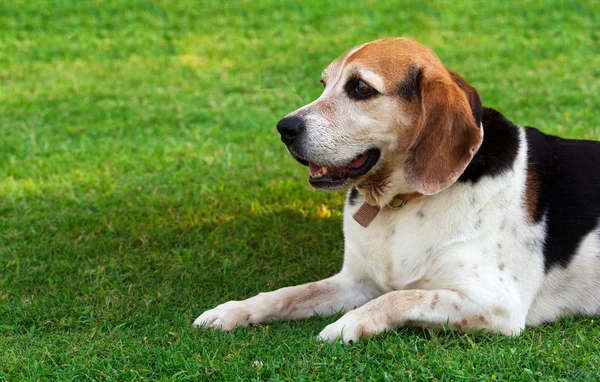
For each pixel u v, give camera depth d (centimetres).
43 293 580
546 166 497
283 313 517
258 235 692
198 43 1562
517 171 485
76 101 1202
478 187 474
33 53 1516
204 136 1023
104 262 639
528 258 481
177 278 606
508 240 475
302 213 743
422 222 482
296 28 1636
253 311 507
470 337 462
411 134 484
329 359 432
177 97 1220
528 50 1423
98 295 571
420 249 481
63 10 1734
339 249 662
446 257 472
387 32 1591
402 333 470
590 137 895
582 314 509
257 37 1589
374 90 479
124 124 1082
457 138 456
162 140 1014
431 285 482
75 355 461
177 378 420
